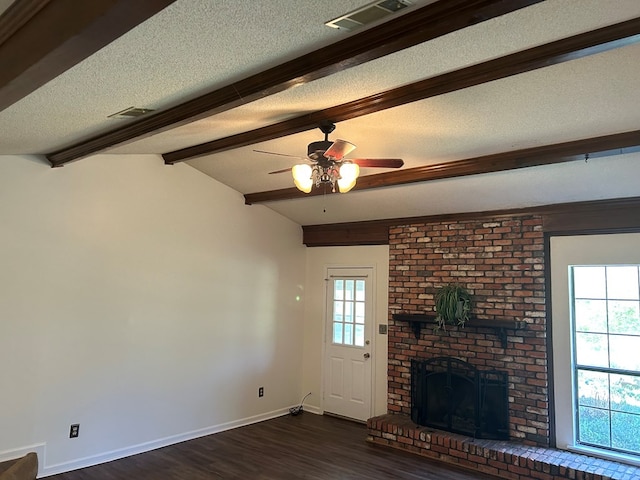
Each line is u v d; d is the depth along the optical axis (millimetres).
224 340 5461
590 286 4461
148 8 1352
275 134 3574
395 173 4434
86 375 4215
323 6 1670
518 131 3375
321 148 3076
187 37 1808
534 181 4199
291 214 6242
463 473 4262
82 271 4234
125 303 4535
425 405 5008
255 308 5871
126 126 3164
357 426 5699
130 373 4539
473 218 5109
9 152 3721
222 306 5461
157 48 1888
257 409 5816
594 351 4383
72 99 2447
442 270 5289
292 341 6371
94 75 2121
